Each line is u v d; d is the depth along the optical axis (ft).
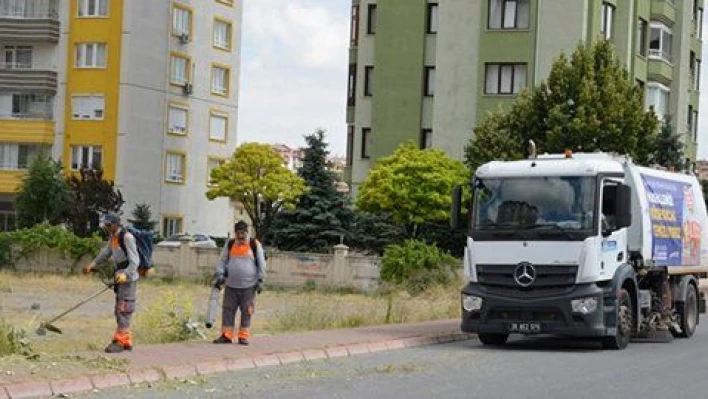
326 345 59.26
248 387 44.98
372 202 153.99
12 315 85.66
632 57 173.58
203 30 223.71
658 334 72.54
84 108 204.95
